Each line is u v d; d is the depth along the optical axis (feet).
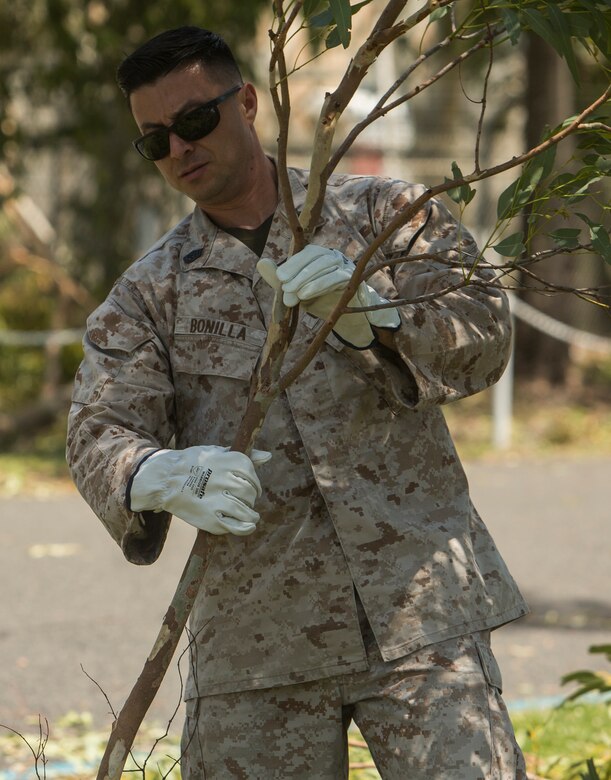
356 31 90.84
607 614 41.39
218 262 16.51
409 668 15.56
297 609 15.96
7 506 58.95
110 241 81.51
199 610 16.56
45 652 36.58
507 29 13.55
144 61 15.89
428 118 99.40
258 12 69.31
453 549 16.10
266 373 14.80
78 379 16.66
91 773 26.84
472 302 15.92
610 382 90.43
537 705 31.73
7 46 74.02
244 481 14.65
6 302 93.30
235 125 16.24
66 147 83.05
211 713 16.46
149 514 15.61
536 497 61.62
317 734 16.10
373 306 14.47
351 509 15.84
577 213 14.82
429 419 16.48
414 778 15.30
